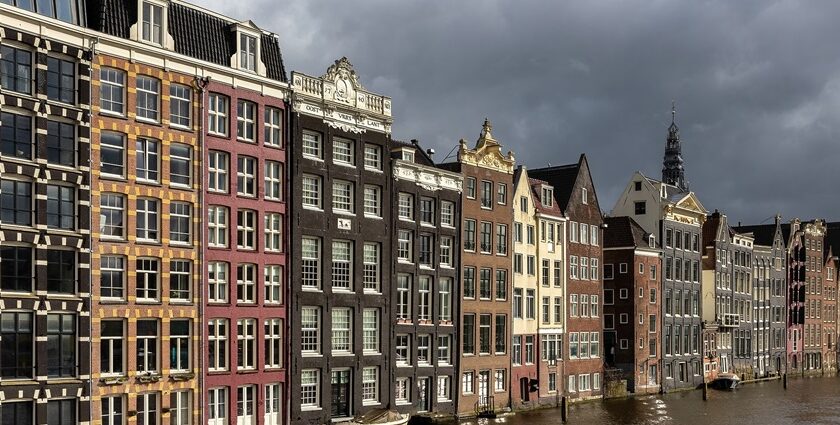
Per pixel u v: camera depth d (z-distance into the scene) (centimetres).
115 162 4425
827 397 9012
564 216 7806
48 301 4059
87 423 4181
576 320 7925
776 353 11844
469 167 6700
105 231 4362
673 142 13938
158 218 4578
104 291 4341
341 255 5600
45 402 4025
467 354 6606
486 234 6869
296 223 5253
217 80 4866
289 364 5178
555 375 7600
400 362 6006
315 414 5322
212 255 4806
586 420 6694
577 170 8106
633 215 9494
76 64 4244
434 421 6138
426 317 6253
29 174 4022
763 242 11950
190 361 4675
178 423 4616
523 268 7269
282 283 5197
